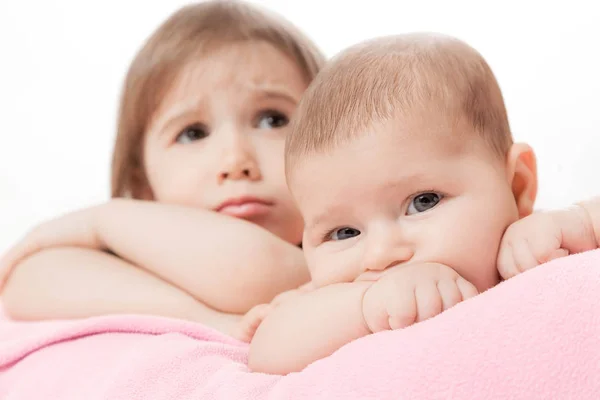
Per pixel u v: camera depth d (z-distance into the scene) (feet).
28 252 3.74
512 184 2.65
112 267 3.51
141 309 3.25
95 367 2.65
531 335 1.86
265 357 2.47
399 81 2.51
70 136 7.23
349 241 2.53
